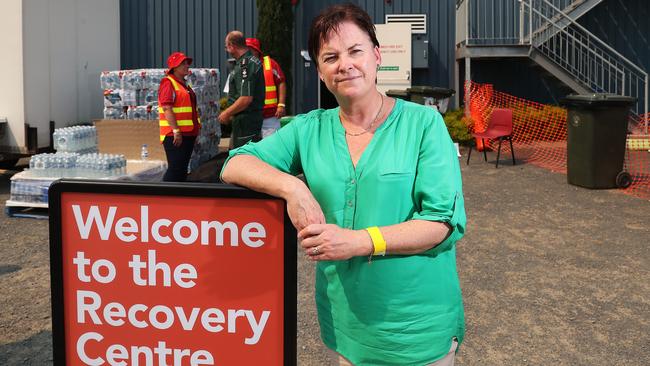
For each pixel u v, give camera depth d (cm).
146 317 182
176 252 180
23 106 834
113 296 182
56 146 801
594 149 894
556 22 1446
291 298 178
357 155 190
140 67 1641
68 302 183
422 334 188
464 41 1434
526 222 716
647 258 573
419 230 175
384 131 189
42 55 862
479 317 438
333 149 192
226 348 182
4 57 828
